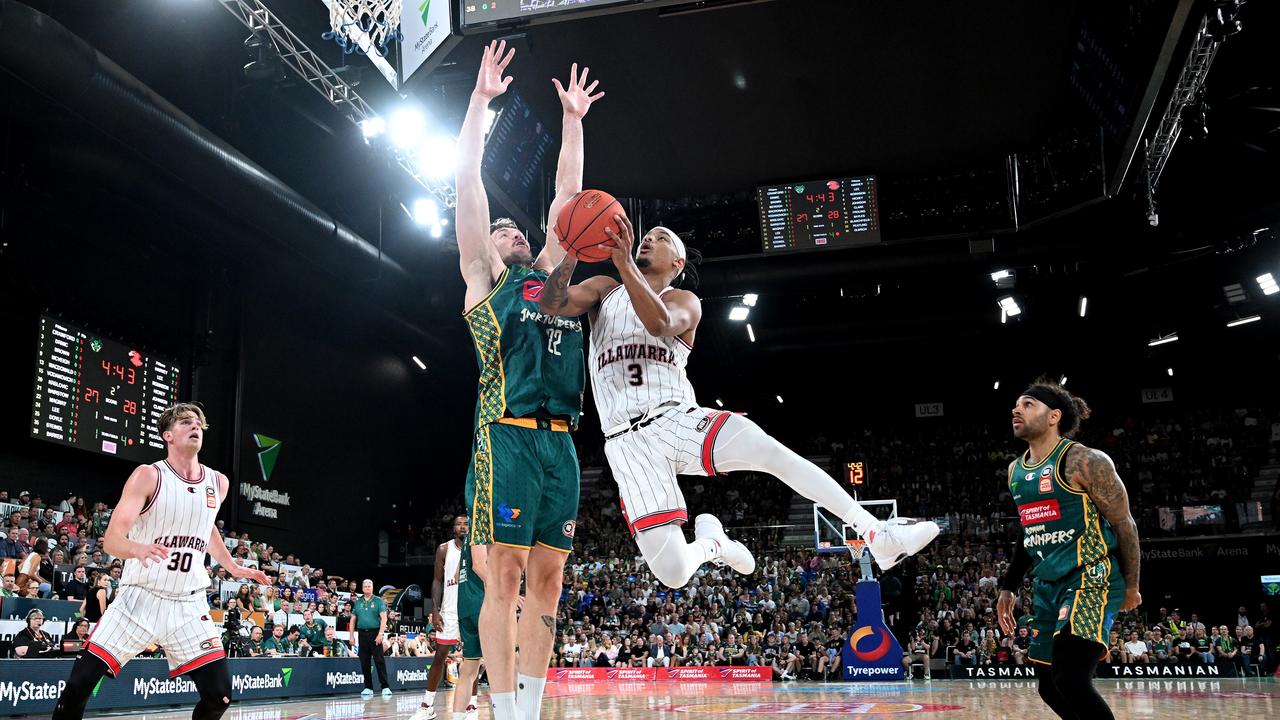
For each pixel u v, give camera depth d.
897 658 17.55
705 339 28.03
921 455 31.52
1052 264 18.83
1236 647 19.67
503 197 13.17
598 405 3.87
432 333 27.56
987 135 14.77
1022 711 7.66
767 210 16.11
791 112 14.33
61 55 12.45
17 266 15.90
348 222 22.27
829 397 33.56
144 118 14.14
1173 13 9.56
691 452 3.65
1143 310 27.00
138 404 17.38
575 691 15.44
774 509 29.64
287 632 14.55
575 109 4.57
